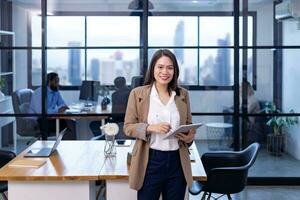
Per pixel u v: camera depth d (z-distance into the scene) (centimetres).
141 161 278
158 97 285
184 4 558
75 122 562
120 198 315
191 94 563
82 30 560
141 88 289
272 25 557
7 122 566
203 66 561
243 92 561
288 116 565
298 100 566
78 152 383
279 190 541
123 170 320
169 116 281
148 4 557
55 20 556
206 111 564
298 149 573
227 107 564
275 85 562
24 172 315
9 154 414
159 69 282
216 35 559
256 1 555
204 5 559
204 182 369
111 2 558
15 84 560
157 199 283
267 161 575
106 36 561
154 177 277
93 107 564
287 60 561
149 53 561
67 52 560
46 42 556
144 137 274
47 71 559
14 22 554
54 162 346
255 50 559
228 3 559
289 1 555
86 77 564
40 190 312
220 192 368
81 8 558
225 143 563
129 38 561
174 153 279
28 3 552
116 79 564
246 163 405
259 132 566
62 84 562
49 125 563
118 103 564
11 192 312
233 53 560
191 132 281
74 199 313
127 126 283
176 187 281
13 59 557
